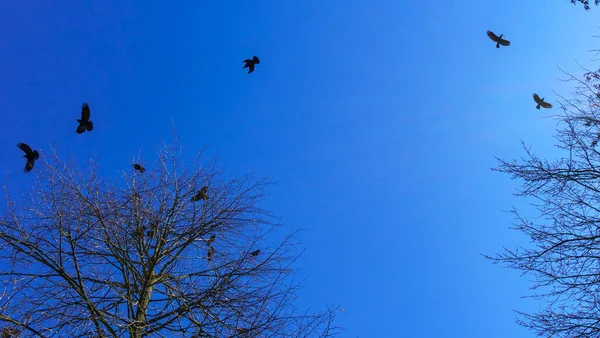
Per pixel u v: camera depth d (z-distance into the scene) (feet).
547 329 24.16
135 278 24.52
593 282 24.44
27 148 25.62
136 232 25.22
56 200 23.02
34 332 20.27
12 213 22.70
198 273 25.48
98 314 21.65
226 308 23.36
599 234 25.46
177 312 23.41
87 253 24.08
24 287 21.84
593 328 23.15
